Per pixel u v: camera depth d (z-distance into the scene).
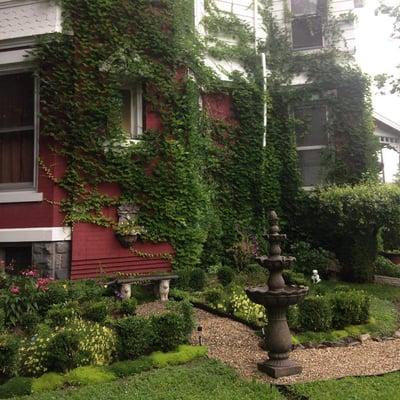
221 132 10.73
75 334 5.04
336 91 11.48
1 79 9.12
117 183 8.85
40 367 4.73
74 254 8.37
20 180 8.84
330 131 11.39
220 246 10.12
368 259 9.97
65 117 8.52
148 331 5.31
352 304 6.70
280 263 5.02
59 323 5.83
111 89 8.84
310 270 9.95
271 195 11.07
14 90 9.06
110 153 8.77
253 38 11.50
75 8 8.69
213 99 10.79
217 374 4.88
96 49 8.76
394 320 7.28
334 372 5.10
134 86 9.44
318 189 10.94
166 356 5.23
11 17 8.72
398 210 9.19
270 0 12.09
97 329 5.35
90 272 8.48
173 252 9.21
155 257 9.07
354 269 9.87
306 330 6.37
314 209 10.81
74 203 8.45
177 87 9.60
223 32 11.20
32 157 8.82
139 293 8.08
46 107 8.46
